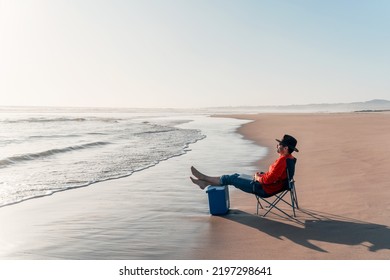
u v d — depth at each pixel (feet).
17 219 23.48
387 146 48.21
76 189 32.14
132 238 19.69
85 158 49.65
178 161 47.29
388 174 31.04
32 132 96.63
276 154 53.47
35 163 45.55
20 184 34.04
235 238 19.13
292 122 143.02
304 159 44.24
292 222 21.24
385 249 16.71
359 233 18.78
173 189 31.91
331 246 17.35
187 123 162.91
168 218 23.26
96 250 18.13
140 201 27.81
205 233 20.16
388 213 21.54
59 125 130.82
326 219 21.30
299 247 17.46
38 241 19.45
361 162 38.14
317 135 76.43
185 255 17.24
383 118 152.15
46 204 27.25
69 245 18.83
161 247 18.29
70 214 24.43
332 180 31.17
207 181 24.21
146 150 58.59
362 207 22.98
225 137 84.64
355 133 75.46
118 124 140.77
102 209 25.64
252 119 204.54
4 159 46.06
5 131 100.01
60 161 47.06
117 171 40.40
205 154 54.03
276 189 22.21
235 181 23.29
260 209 24.53
